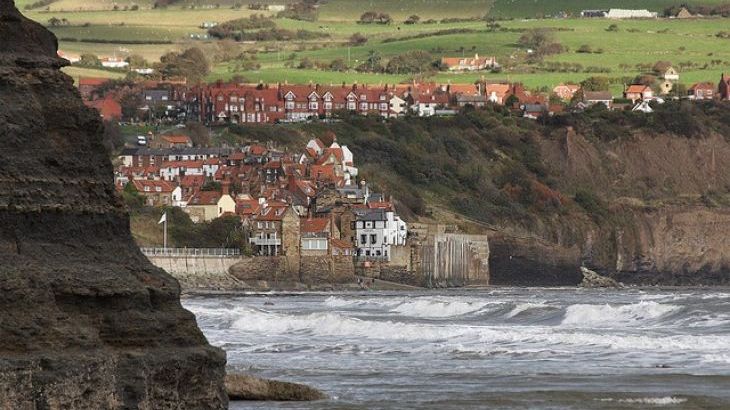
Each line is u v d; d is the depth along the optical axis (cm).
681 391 19450
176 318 12388
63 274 11662
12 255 11544
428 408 17625
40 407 10862
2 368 10656
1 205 11575
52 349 11281
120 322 11906
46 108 12269
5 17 12531
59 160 12156
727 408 17750
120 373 11600
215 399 12469
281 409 17375
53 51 12862
